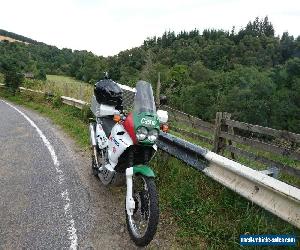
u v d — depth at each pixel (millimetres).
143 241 3771
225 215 4668
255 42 145250
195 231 4328
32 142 9188
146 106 4125
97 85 5582
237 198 4812
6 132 10578
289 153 5848
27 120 13312
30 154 7918
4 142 9156
